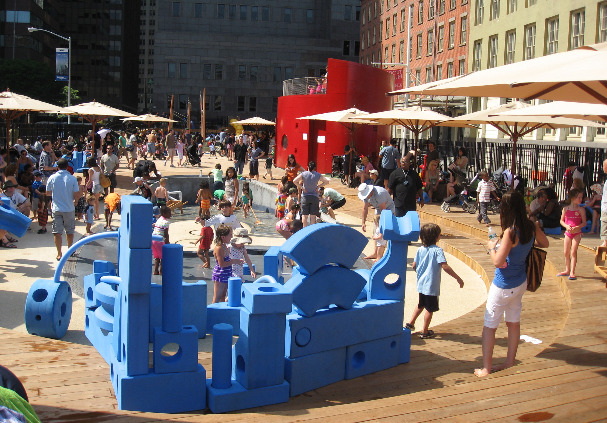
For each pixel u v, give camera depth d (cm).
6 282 1035
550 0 3128
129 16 14362
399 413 436
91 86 13462
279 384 546
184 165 3788
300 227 1314
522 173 2191
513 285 580
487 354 600
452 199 1900
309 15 9544
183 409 520
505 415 431
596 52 478
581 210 970
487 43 3928
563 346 615
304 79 3428
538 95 616
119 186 2467
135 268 494
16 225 872
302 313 570
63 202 1180
